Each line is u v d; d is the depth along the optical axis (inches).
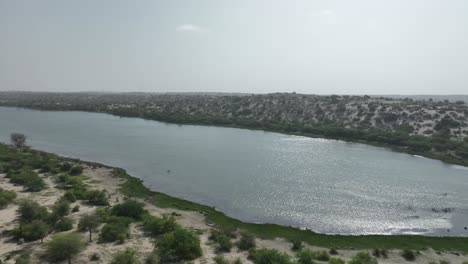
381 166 3467.0
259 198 2450.8
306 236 1840.6
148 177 2933.1
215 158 3659.0
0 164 2910.9
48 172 2842.0
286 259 1448.1
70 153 3811.5
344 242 1784.0
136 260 1430.9
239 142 4690.0
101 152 3885.3
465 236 1923.0
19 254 1475.1
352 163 3555.6
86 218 1716.3
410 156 4057.6
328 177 2994.6
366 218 2145.7
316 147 4407.0
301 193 2564.0
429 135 4864.7
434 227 2044.8
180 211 2127.2
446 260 1617.9
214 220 2005.4
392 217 2167.8
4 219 1836.9
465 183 2925.7
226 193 2546.8
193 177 2942.9
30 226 1649.9
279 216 2153.1
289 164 3440.0
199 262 1471.5
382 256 1641.2
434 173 3253.0
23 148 3806.6
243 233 1739.7
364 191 2637.8
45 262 1416.1
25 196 2218.3
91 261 1441.9
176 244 1529.3
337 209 2274.9
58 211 1855.3
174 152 3937.0
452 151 4138.8
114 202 2194.9
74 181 2527.1
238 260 1459.2
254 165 3371.1
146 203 2245.3
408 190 2691.9
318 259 1558.8
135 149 4079.7
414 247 1748.3
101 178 2770.7
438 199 2506.2
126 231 1711.4
